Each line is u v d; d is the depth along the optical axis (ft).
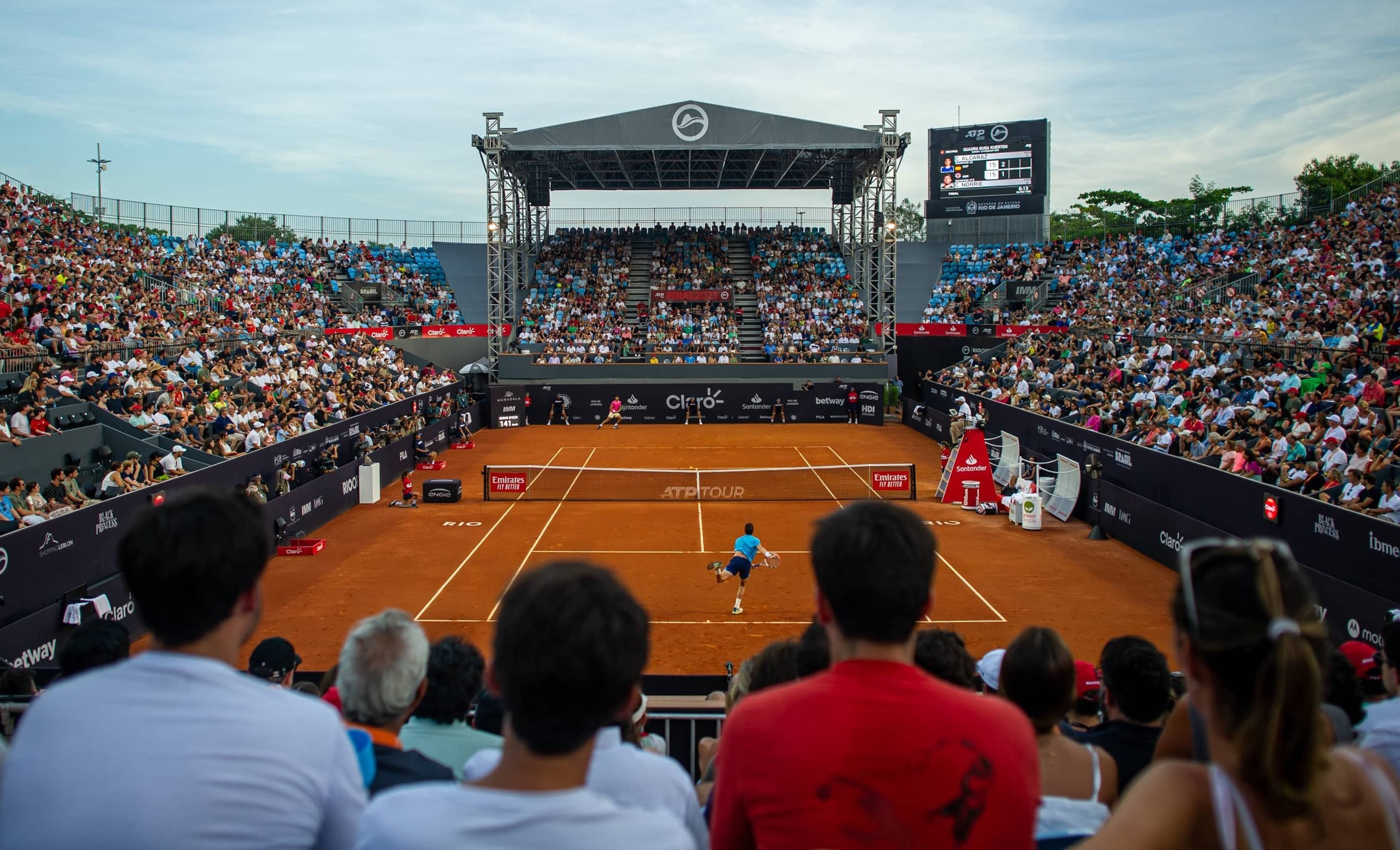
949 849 7.84
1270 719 6.34
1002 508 97.55
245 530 8.82
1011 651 13.60
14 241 116.98
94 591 55.77
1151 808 6.97
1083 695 20.10
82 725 7.67
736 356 173.27
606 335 179.32
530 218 200.44
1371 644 49.26
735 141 161.27
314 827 8.06
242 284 160.76
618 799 9.97
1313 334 99.30
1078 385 118.21
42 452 74.08
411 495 98.48
